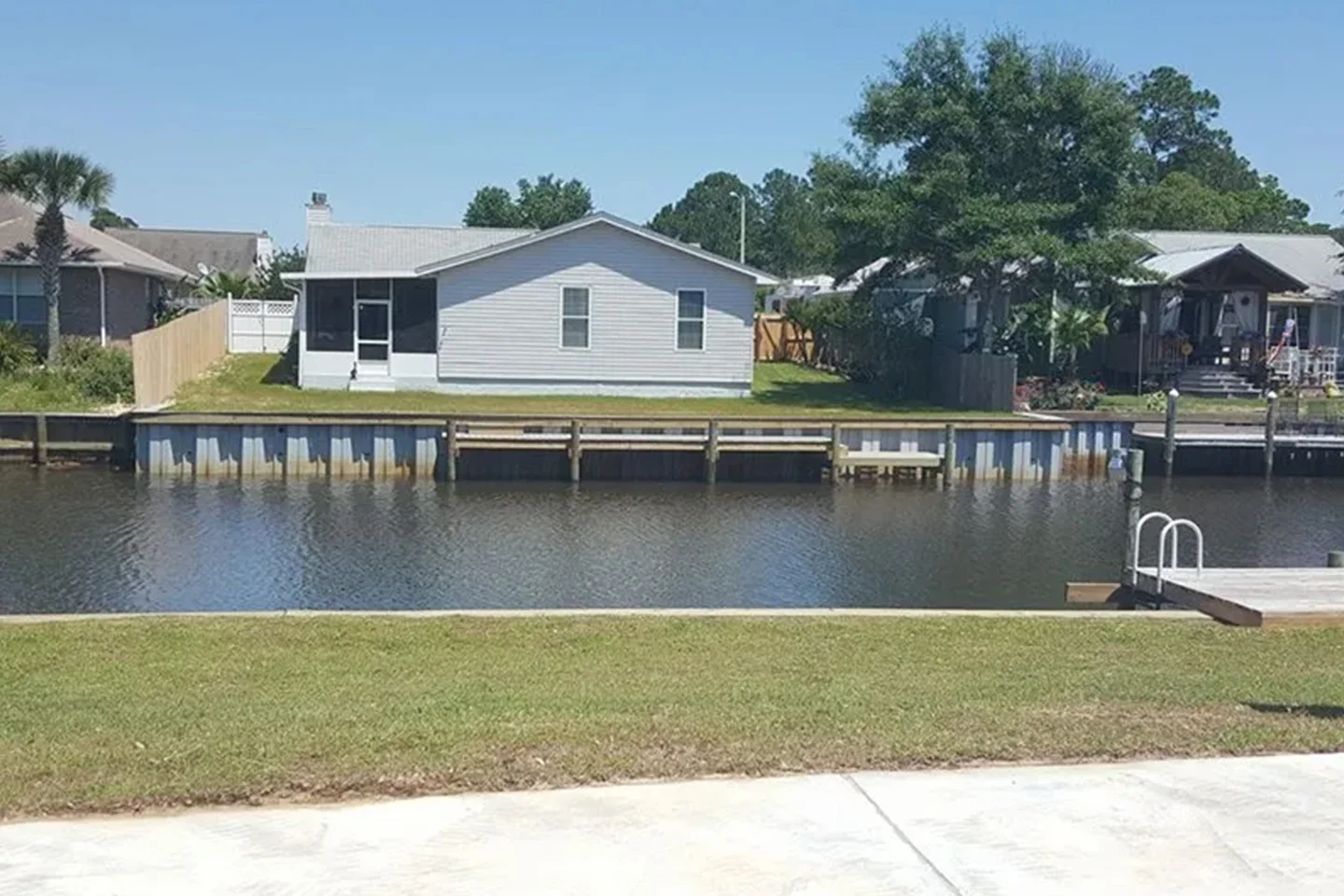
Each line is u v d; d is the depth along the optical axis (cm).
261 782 576
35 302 3544
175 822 534
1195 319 3972
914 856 515
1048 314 3494
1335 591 1230
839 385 3881
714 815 550
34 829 525
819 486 2727
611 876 489
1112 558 1888
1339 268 4291
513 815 544
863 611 1170
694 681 870
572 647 1002
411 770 593
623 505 2394
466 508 2308
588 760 612
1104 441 2933
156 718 734
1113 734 682
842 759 624
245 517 2142
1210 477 2992
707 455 2730
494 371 3481
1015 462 2853
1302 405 3397
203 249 6600
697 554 1877
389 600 1513
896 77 3588
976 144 3500
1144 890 491
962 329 3778
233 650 980
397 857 501
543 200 7606
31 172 3200
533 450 2705
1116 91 3497
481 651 984
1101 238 3500
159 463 2658
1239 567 1827
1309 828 552
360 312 3481
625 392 3516
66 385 3083
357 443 2691
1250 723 715
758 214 11519
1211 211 7306
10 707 775
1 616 1126
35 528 1994
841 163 3606
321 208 4781
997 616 1150
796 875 495
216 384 3472
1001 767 622
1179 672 926
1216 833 544
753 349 3841
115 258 3538
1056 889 490
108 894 466
